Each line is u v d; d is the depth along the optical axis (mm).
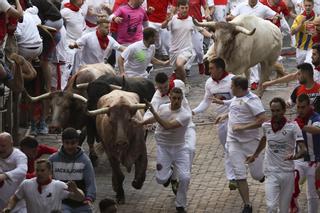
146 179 23484
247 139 20906
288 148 19641
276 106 19484
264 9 31141
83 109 23141
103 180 23406
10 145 18219
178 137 20984
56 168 18500
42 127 26828
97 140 24266
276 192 19703
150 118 20891
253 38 27547
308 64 21188
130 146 21281
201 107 22406
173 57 30781
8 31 23188
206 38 35094
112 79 23656
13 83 23000
